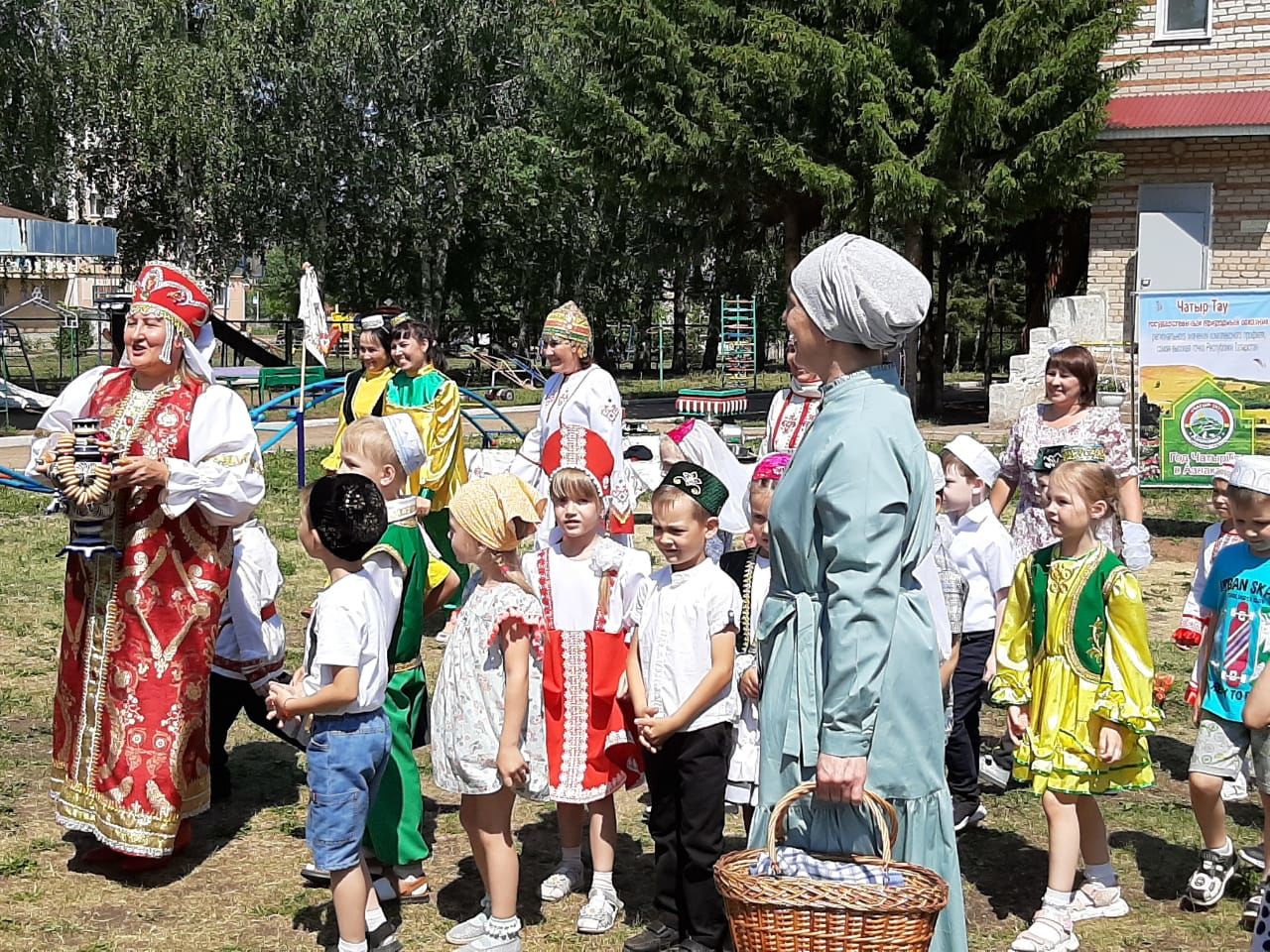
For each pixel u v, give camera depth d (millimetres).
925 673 3439
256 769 6629
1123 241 22109
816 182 22031
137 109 32625
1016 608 4848
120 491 5266
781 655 3525
